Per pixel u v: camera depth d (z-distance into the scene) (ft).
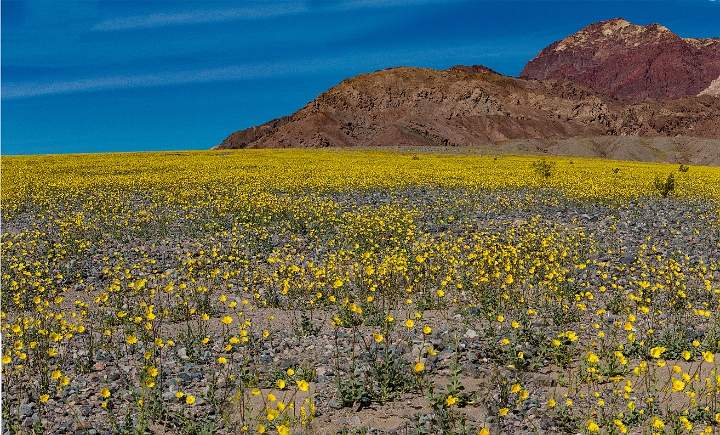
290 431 19.53
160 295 40.22
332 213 70.59
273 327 32.55
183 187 102.63
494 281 37.65
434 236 59.67
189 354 27.91
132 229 64.75
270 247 55.01
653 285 39.50
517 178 116.57
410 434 19.51
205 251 53.78
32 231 63.00
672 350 26.35
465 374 24.50
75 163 168.55
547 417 20.56
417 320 32.65
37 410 21.81
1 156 219.61
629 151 599.98
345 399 21.80
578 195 90.84
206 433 19.72
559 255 48.01
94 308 37.58
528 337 28.58
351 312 32.81
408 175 123.24
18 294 37.24
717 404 20.74
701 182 126.93
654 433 18.35
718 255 49.88
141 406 20.76
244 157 214.07
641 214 75.00
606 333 29.94
